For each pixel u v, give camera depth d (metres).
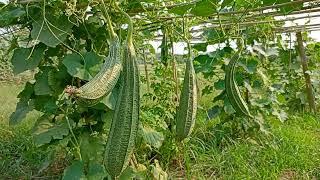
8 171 2.17
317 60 3.93
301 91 3.89
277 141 2.52
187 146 2.21
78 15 1.30
